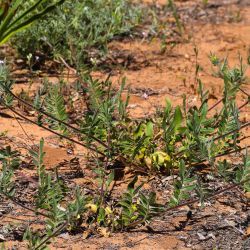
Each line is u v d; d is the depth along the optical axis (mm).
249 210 5020
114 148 5430
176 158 5461
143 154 5434
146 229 4723
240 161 5652
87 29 8359
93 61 7613
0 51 8188
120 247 4512
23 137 6047
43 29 7918
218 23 9930
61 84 6566
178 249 4520
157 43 8953
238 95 7215
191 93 7301
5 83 5348
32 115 6562
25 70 7785
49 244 4492
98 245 4531
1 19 6027
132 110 6758
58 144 5953
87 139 5223
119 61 8281
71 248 4484
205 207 5020
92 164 5566
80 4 8203
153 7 9805
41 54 8055
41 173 4781
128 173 5453
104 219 4715
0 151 5055
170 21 9844
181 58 8477
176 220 4848
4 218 4809
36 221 4781
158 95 7227
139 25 9484
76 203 4340
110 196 5109
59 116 5422
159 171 5453
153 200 4512
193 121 4969
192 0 10906
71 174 5426
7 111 6578
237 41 9172
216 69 8078
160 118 5953
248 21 10102
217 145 5395
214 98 7168
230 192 5219
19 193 5137
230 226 4805
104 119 5250
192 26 9742
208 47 8906
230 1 11008
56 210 4344
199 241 4621
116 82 7535
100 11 8602
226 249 4551
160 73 7938
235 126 5336
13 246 4484
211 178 5371
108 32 8352
